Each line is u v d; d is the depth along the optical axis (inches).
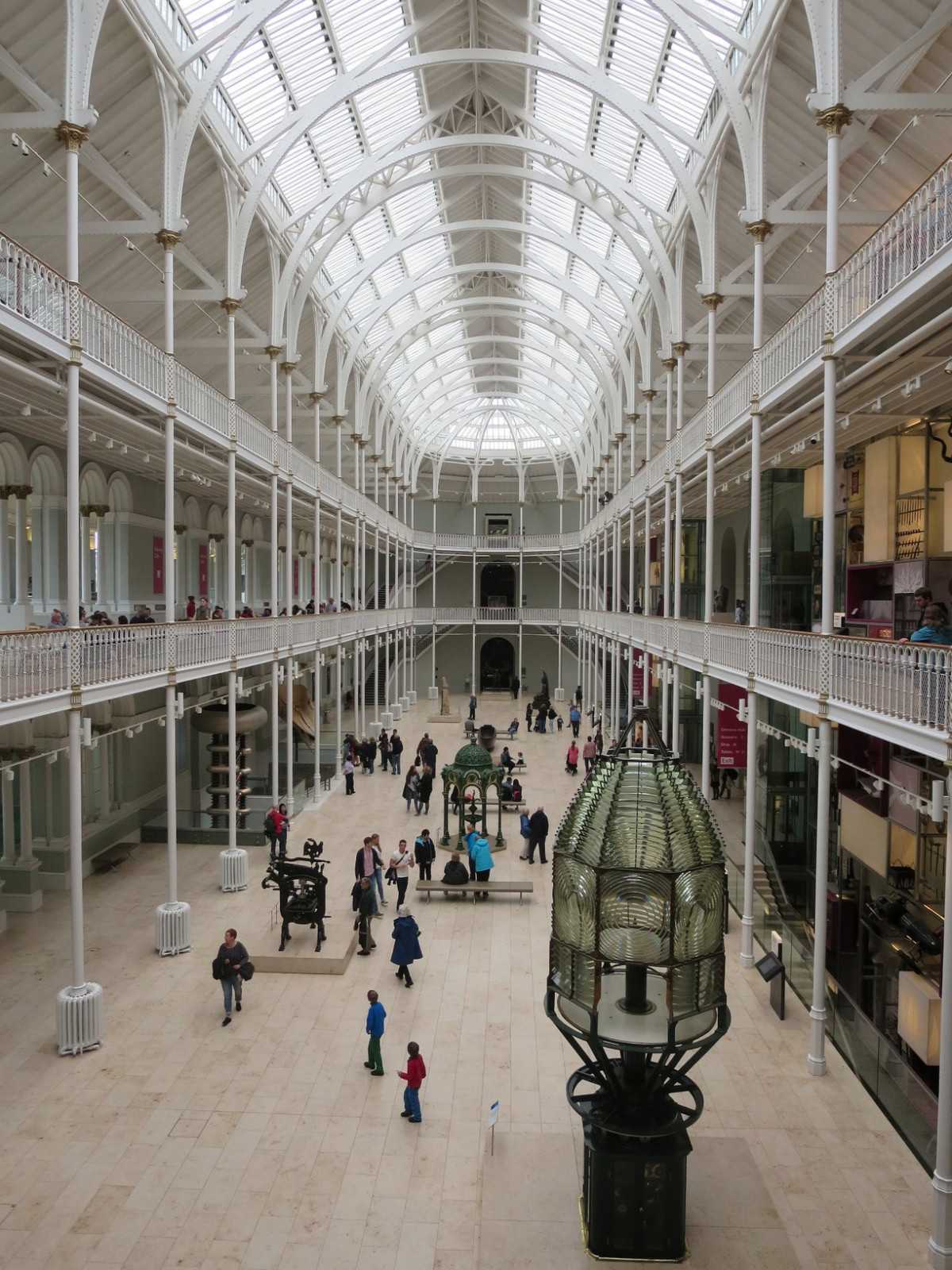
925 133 504.1
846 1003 474.9
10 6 434.3
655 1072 272.7
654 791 257.4
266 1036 435.8
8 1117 365.7
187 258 682.2
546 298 1327.5
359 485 1261.1
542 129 800.3
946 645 336.2
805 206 632.4
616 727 1135.6
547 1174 322.7
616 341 1104.2
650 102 738.8
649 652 895.7
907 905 510.6
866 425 549.6
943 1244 285.1
